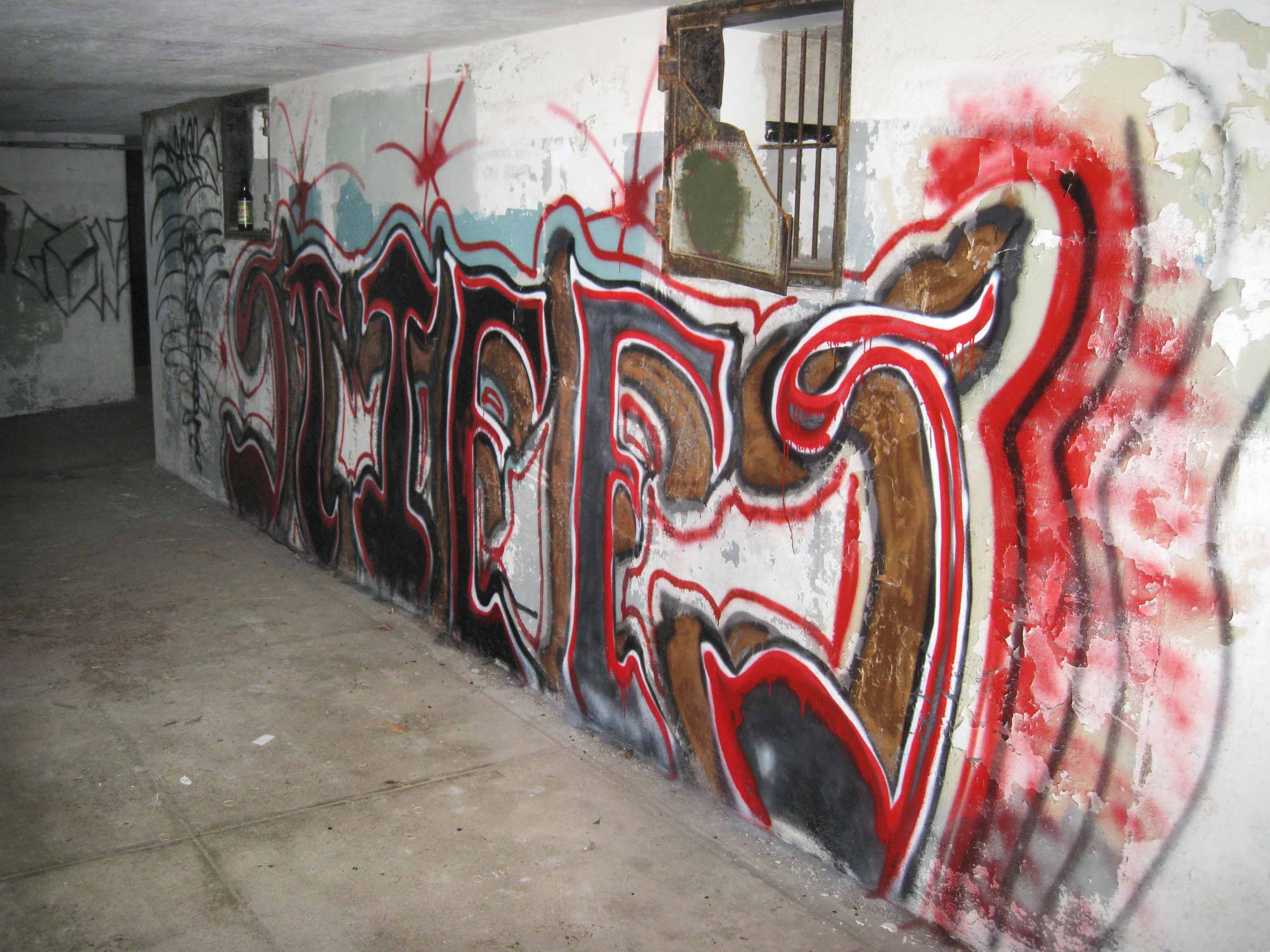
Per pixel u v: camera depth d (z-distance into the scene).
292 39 4.50
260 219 7.08
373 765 4.14
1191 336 2.41
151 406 11.26
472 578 5.17
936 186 2.88
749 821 3.79
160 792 3.92
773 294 3.41
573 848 3.62
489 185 4.68
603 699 4.41
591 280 4.17
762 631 3.62
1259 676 2.37
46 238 10.69
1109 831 2.69
